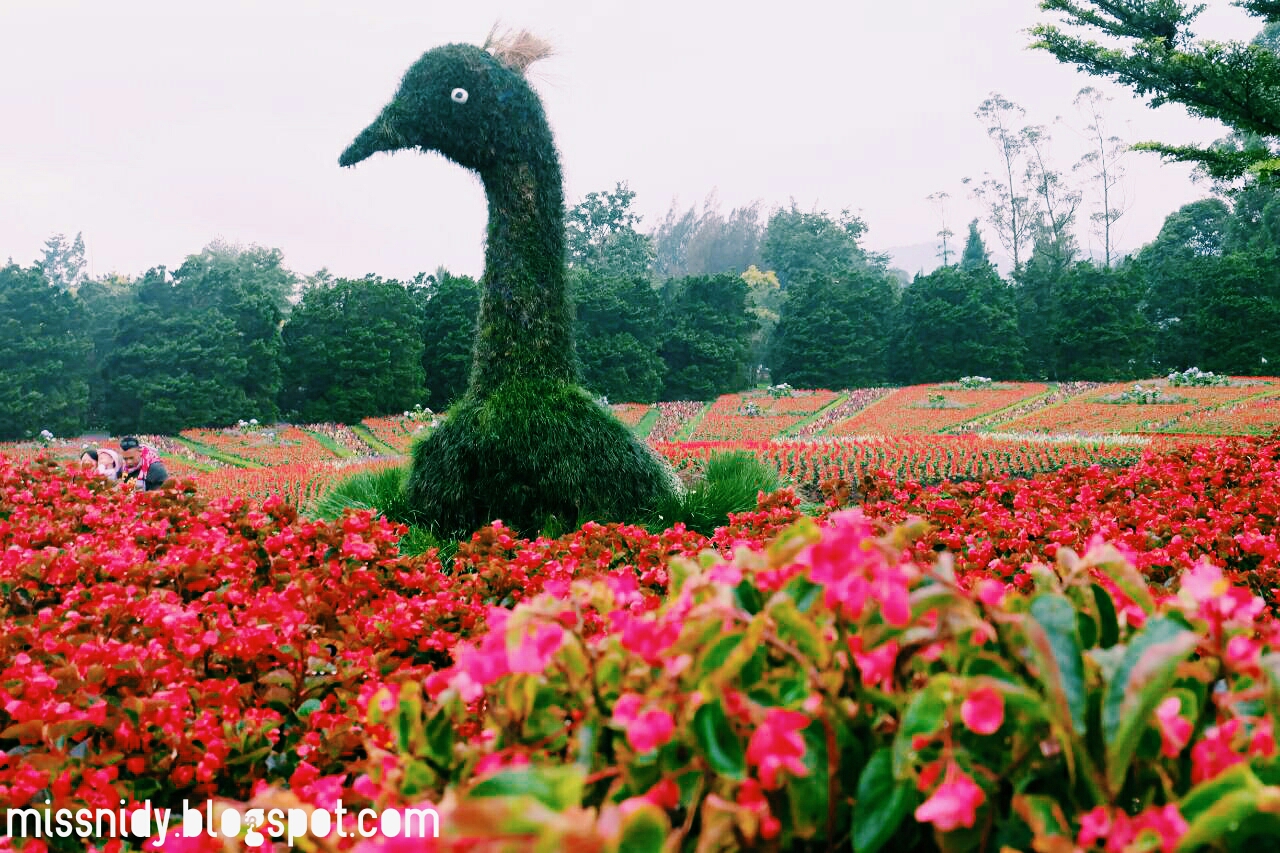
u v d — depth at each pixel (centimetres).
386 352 3684
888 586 116
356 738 222
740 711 114
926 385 4119
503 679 141
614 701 134
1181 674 121
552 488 638
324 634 312
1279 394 2802
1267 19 1306
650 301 4309
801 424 3184
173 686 241
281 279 6106
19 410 2941
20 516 512
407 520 658
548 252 688
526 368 665
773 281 6700
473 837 85
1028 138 6619
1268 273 3809
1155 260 5069
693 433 3016
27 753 228
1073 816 109
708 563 174
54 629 298
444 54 679
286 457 2653
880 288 4588
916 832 116
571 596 159
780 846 111
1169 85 1238
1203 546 462
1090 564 143
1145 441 1848
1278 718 105
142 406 3238
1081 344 4106
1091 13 1295
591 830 85
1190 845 93
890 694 120
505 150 679
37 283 3164
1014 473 1394
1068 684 107
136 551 407
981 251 6519
